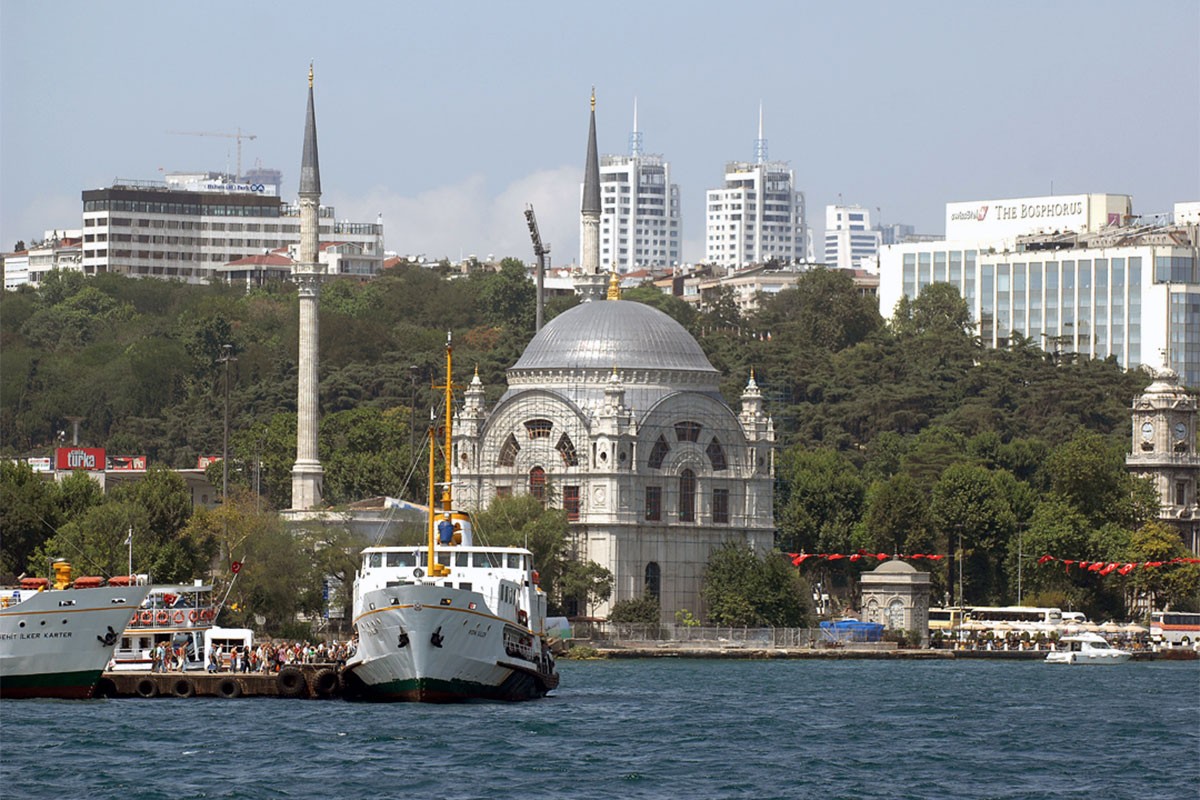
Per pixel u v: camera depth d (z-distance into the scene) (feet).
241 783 550.36
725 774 584.81
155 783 549.95
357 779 557.74
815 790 561.43
